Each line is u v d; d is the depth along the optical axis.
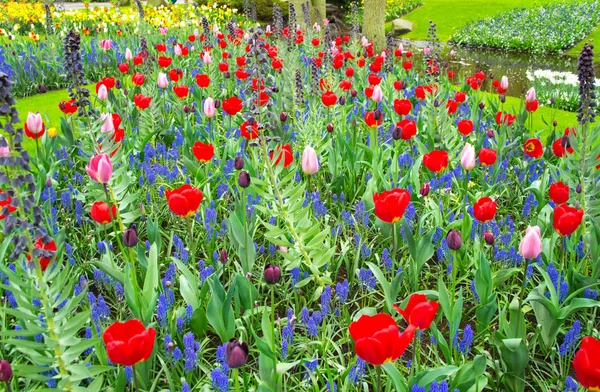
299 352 3.09
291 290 3.74
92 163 3.09
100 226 4.09
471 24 24.20
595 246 3.59
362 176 5.23
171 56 10.88
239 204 3.61
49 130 5.19
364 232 4.32
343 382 2.80
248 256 3.44
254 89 3.87
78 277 3.58
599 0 27.95
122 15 14.69
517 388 2.77
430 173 5.25
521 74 15.20
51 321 2.25
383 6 16.91
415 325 2.17
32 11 18.53
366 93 6.88
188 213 3.32
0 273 3.27
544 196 4.98
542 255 3.74
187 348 2.72
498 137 5.82
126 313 3.42
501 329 3.02
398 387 2.25
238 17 21.48
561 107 9.74
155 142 6.34
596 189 4.11
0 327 2.90
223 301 2.96
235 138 6.28
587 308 3.52
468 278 3.89
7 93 2.03
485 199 3.17
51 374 2.52
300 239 3.52
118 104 6.61
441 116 5.66
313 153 3.46
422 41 21.84
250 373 2.96
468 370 2.54
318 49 11.70
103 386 2.71
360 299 3.76
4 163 2.08
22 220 2.14
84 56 10.91
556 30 21.66
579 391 2.68
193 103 6.96
